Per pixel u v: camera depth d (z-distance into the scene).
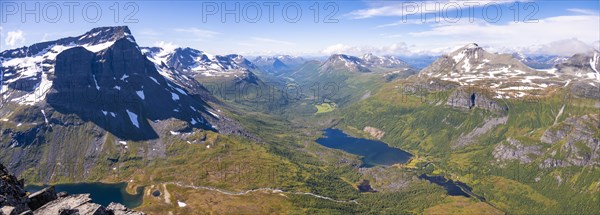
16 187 79.06
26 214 64.94
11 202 72.81
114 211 83.75
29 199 78.00
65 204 77.31
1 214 62.31
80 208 75.62
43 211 74.00
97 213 74.69
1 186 74.88
